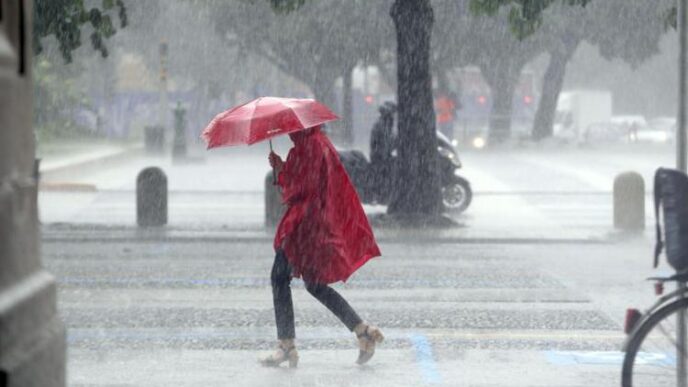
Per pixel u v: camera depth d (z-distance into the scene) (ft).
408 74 143.33
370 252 60.70
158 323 75.92
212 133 60.49
